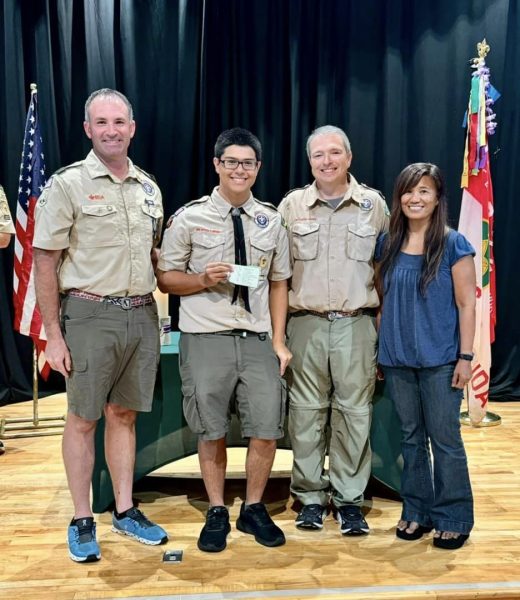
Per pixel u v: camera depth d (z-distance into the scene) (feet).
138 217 6.79
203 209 7.16
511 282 14.10
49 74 13.38
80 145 13.84
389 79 13.79
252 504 7.43
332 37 14.02
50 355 6.57
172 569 6.54
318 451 7.74
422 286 6.75
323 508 7.89
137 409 7.08
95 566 6.61
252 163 6.88
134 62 13.66
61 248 6.55
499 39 13.47
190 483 9.11
